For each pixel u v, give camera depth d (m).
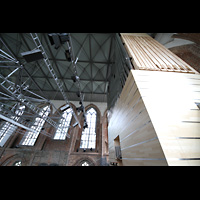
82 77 11.38
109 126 7.14
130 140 2.84
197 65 5.45
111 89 7.01
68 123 13.27
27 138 11.99
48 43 8.35
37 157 10.23
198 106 2.18
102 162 9.73
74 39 8.13
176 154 1.56
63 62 9.89
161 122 1.88
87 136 12.29
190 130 1.83
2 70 10.29
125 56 3.73
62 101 15.41
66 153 10.50
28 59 3.78
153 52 3.89
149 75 2.76
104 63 9.73
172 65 3.18
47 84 12.57
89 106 14.96
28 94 13.37
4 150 10.56
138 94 2.43
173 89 2.47
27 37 8.06
